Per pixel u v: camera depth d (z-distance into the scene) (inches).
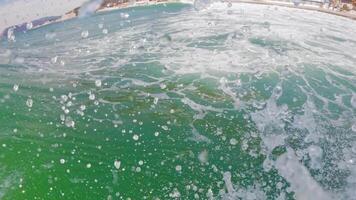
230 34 202.5
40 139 117.3
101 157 108.4
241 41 192.4
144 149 111.2
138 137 116.8
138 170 102.5
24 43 202.1
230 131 119.0
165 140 115.3
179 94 142.0
